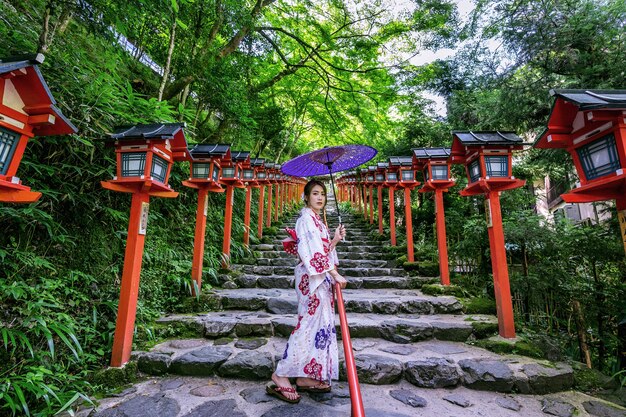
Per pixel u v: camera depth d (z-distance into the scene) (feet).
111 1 7.84
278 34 24.50
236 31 16.43
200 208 11.66
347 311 10.89
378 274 14.74
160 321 9.37
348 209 32.96
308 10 21.21
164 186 7.98
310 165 7.98
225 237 14.53
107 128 8.75
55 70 8.04
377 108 26.00
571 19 9.72
